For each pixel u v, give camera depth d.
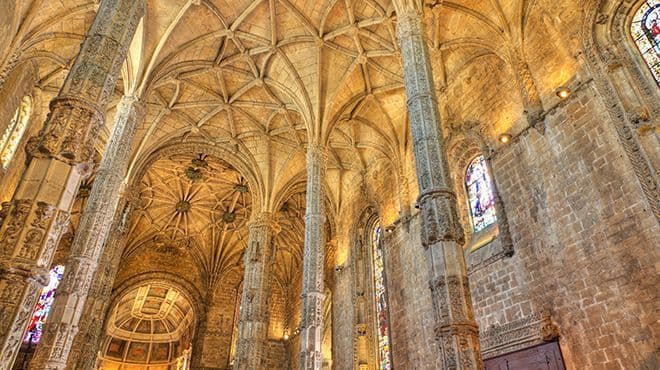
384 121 23.41
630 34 13.33
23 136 20.55
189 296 37.16
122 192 22.38
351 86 22.11
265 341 22.50
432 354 17.20
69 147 7.63
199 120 25.08
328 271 29.44
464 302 9.00
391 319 20.62
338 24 19.98
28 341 30.64
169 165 32.06
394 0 14.67
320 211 18.84
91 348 18.58
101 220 14.80
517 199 15.17
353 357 22.19
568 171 13.55
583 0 14.28
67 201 7.42
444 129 19.84
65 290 12.90
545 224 13.90
